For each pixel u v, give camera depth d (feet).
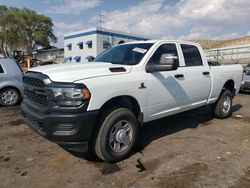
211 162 12.75
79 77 11.43
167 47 15.96
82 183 10.79
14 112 23.47
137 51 15.03
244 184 10.67
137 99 13.42
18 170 11.90
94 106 11.44
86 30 99.25
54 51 206.49
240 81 23.07
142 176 11.36
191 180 10.98
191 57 17.75
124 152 12.97
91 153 13.61
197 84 17.57
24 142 15.48
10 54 192.24
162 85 14.78
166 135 16.98
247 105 28.66
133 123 13.26
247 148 14.71
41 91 11.79
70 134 11.05
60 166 12.32
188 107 17.40
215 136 16.87
